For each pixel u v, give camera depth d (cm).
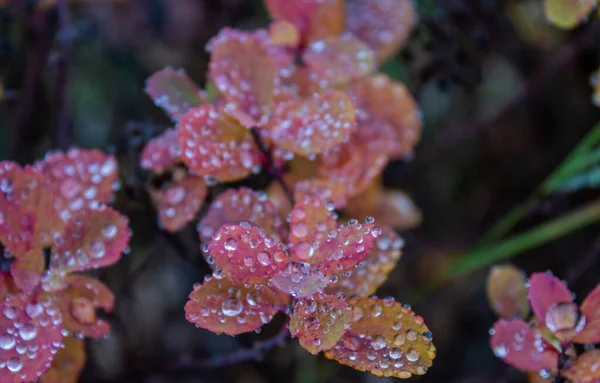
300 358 36
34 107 35
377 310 26
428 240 44
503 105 42
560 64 38
